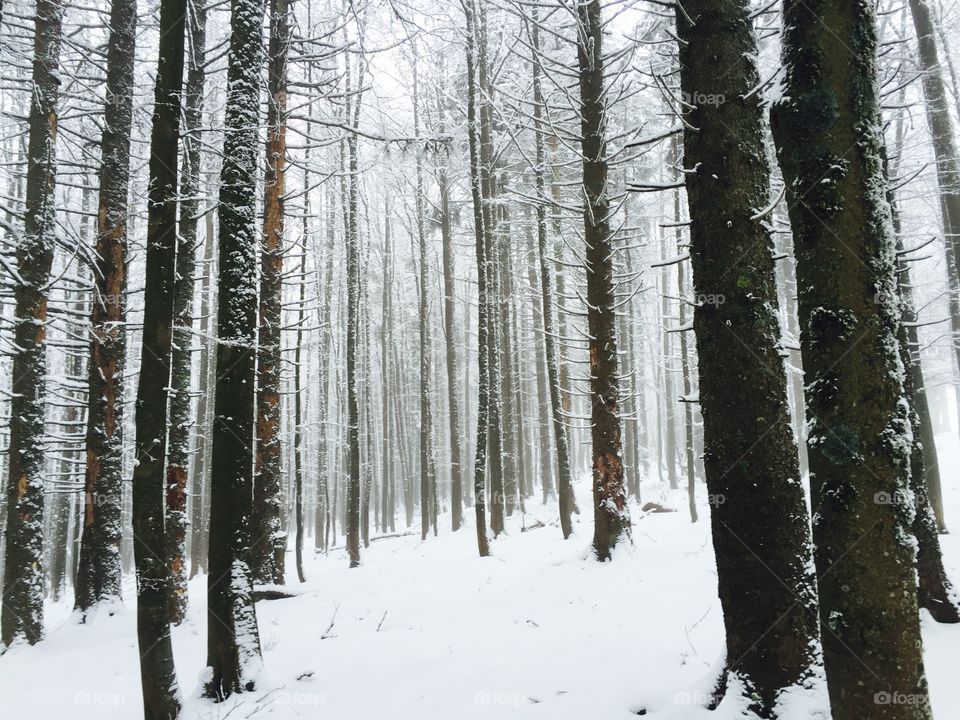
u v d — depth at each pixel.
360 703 5.35
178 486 10.41
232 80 6.66
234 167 6.50
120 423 10.73
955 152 12.36
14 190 15.42
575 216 14.28
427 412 22.41
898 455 2.85
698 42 4.58
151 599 5.08
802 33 3.11
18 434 9.91
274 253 12.41
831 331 2.95
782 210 12.00
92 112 10.86
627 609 7.74
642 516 18.59
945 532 10.87
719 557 4.30
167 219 5.37
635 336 27.02
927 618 6.48
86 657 8.41
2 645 9.23
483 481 13.79
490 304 17.56
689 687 4.59
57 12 10.53
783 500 4.09
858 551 2.82
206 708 5.48
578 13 11.02
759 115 4.54
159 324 5.27
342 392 33.25
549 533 16.91
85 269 17.42
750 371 4.23
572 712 4.67
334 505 34.09
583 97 11.31
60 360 22.36
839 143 2.99
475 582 10.78
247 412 6.25
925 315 22.69
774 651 3.94
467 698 5.20
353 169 17.58
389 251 32.03
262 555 11.98
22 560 9.55
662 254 26.47
